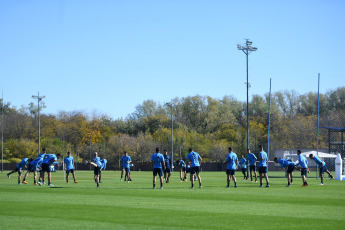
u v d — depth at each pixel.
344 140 80.75
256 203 17.67
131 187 28.20
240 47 54.41
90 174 60.56
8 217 13.67
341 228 11.64
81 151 112.62
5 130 113.94
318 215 14.09
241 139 98.25
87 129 115.81
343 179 39.56
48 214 14.38
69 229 11.50
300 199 19.36
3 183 33.41
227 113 108.62
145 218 13.46
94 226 11.98
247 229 11.49
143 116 121.38
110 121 123.56
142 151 103.50
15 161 103.19
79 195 21.61
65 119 123.12
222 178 43.91
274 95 104.62
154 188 26.75
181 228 11.66
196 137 104.62
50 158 30.17
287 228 11.64
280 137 86.81
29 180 39.12
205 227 11.83
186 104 113.62
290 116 94.81
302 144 84.06
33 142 106.94
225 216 13.85
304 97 101.56
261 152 28.39
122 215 14.13
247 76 55.00
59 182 35.41
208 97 112.44
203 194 22.12
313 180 38.91
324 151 61.47
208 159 100.31
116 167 103.94
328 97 97.50
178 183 33.94
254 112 104.81
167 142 103.75
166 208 15.95
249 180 39.28
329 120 85.31
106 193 22.94
